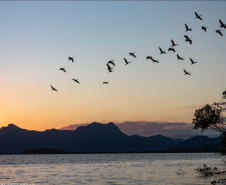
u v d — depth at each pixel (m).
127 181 74.00
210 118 60.03
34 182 73.75
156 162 180.00
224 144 57.72
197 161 176.62
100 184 68.62
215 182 61.81
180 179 74.19
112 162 192.75
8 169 126.44
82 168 130.88
